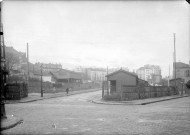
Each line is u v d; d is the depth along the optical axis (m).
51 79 72.00
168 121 12.53
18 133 9.20
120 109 19.50
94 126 10.87
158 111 17.80
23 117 14.17
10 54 64.50
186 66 76.19
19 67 69.56
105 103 26.58
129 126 10.89
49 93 52.34
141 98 33.69
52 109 19.67
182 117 14.20
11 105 24.55
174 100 33.12
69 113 16.41
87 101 31.64
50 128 10.32
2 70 12.31
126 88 30.83
